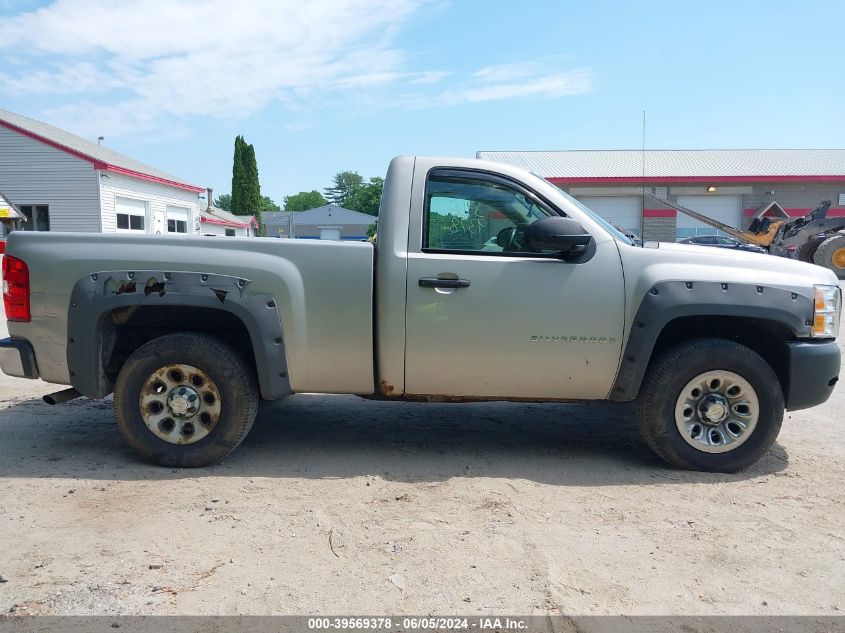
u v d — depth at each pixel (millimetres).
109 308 4117
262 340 4145
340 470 4270
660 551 3221
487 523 3482
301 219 53062
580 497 3879
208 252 4184
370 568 3000
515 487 4008
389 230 4246
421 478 4145
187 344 4137
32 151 25422
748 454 4281
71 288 4152
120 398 4188
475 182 4352
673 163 32219
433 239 4285
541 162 32219
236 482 4012
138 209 28938
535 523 3498
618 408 6043
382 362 4285
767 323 4332
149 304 4102
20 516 3461
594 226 4301
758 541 3344
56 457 4418
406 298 4180
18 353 4238
